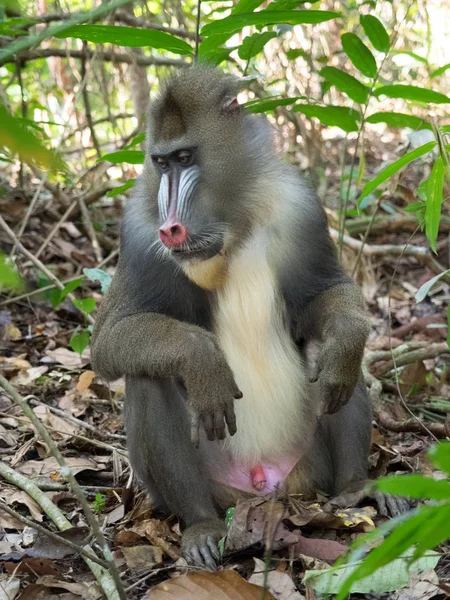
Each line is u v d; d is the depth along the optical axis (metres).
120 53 4.11
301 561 2.48
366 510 2.64
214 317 2.77
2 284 1.39
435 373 3.51
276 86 4.21
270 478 2.75
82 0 4.41
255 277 2.74
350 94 3.17
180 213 2.65
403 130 5.57
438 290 3.96
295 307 2.80
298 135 4.45
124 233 2.79
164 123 2.67
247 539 2.51
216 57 3.07
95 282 3.96
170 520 2.70
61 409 3.25
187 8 4.47
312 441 2.78
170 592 2.34
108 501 2.80
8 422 3.13
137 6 4.10
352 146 5.31
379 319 3.83
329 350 2.63
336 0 4.50
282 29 3.26
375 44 3.14
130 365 2.63
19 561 2.53
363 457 2.75
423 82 4.84
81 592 2.43
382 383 3.36
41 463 2.95
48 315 3.77
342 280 2.82
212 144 2.67
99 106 5.25
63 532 2.56
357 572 1.79
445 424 3.02
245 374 2.75
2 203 4.07
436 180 2.67
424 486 1.61
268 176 2.73
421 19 4.89
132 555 2.52
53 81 5.25
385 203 4.33
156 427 2.63
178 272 2.74
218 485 2.74
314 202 2.81
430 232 2.73
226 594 2.34
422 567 2.41
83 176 4.13
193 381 2.56
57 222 4.14
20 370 3.41
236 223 2.71
